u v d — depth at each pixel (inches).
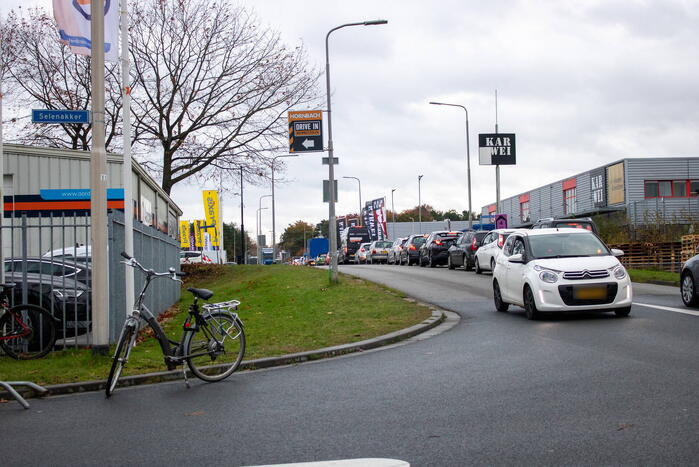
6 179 789.2
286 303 617.0
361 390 271.6
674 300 581.0
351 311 540.1
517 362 316.8
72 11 402.3
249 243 5157.5
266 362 345.7
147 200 964.6
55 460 191.8
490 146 1584.6
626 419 209.3
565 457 175.6
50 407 268.8
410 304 577.3
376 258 1847.9
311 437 205.0
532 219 2246.6
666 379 264.2
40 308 364.5
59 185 805.2
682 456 173.2
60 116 357.1
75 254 389.4
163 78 1165.7
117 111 1165.1
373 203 2370.8
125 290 436.1
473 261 1091.3
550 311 472.1
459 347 374.3
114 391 298.4
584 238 519.2
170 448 199.3
